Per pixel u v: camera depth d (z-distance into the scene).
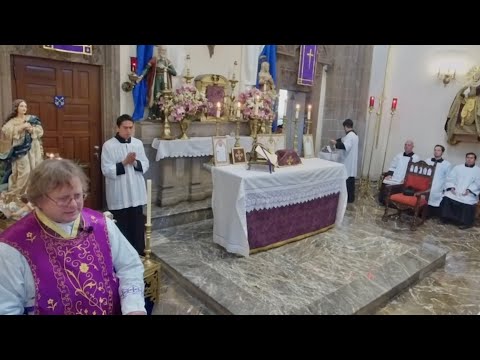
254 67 5.59
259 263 3.70
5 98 3.70
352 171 6.31
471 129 5.91
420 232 5.15
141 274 1.54
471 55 6.02
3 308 1.19
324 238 4.50
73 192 1.24
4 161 2.57
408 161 6.21
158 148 4.54
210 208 4.98
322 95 7.17
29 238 1.26
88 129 4.41
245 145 5.24
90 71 4.32
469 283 3.80
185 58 4.96
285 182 3.95
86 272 1.34
